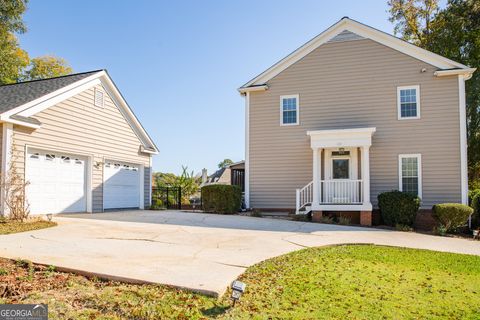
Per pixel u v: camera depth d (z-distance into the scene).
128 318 3.61
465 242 10.22
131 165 16.83
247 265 5.91
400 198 12.74
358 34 15.34
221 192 14.84
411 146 14.38
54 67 31.95
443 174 13.95
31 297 3.96
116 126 15.60
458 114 13.96
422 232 11.98
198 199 23.59
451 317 4.19
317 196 14.00
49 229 8.68
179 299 4.15
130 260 5.72
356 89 15.19
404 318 4.09
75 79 13.56
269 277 5.41
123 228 9.41
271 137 16.06
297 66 15.99
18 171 10.59
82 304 3.89
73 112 12.97
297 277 5.54
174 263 5.70
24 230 8.37
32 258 5.32
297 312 4.07
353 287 5.17
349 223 13.25
